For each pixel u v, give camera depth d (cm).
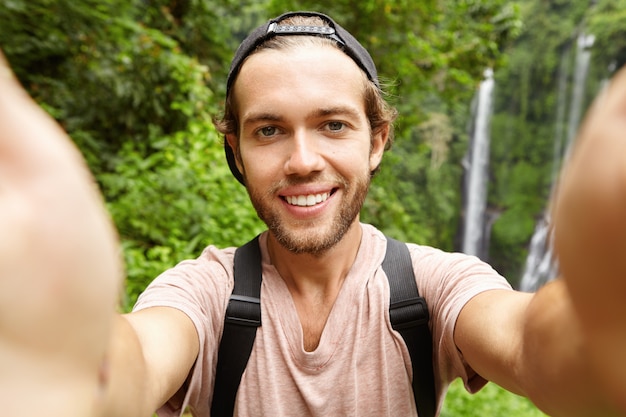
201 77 392
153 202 270
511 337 66
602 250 21
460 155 1695
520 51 1870
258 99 99
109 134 394
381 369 98
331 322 101
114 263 23
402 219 456
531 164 1802
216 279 104
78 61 388
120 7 394
